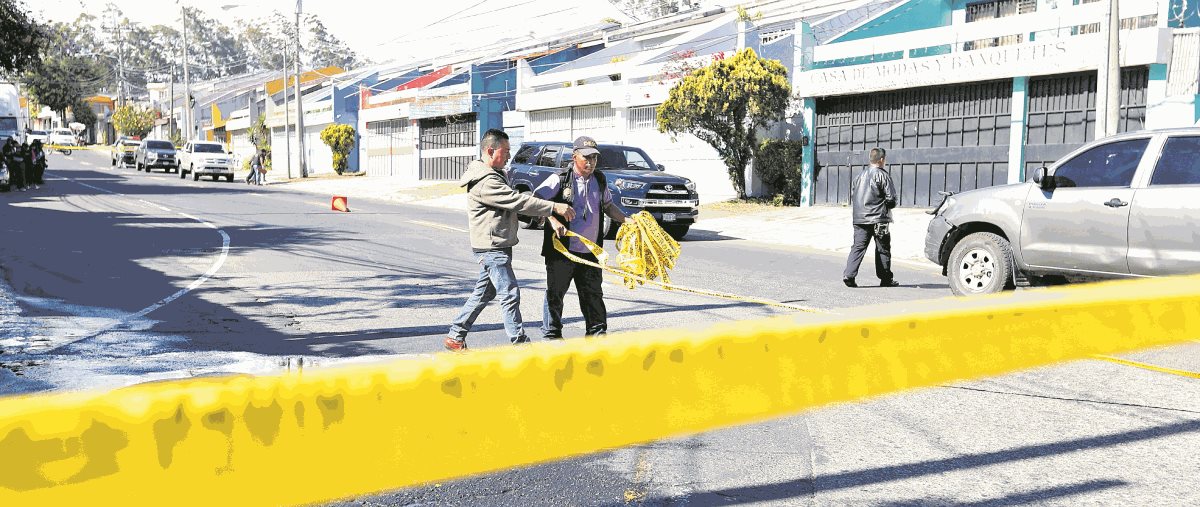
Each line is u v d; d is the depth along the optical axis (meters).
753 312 8.68
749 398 2.40
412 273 11.52
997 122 19.95
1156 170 8.07
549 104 33.28
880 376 2.62
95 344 7.00
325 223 19.02
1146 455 4.35
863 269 12.88
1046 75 18.75
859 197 10.63
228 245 14.36
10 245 13.81
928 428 4.76
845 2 27.80
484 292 6.61
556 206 6.24
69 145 89.12
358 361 6.42
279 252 13.55
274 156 60.81
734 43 29.66
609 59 34.81
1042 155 19.09
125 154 54.16
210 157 41.53
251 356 6.61
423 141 43.69
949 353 2.79
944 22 24.16
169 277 10.82
